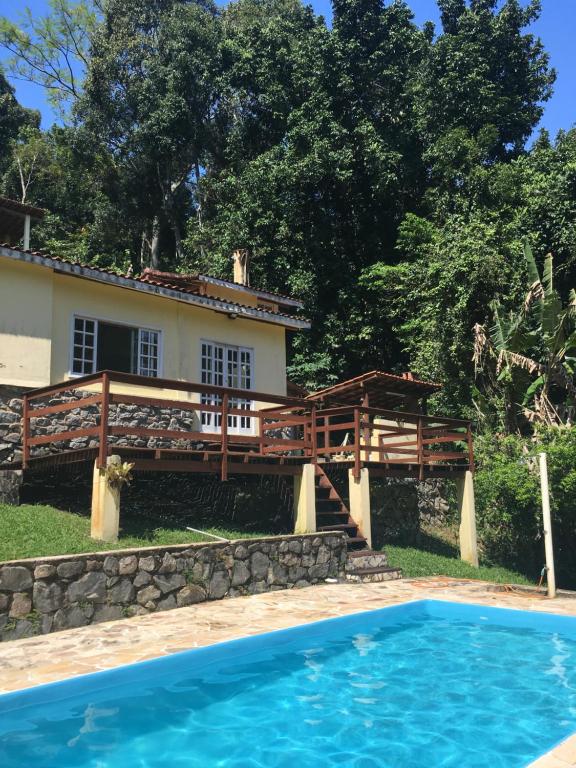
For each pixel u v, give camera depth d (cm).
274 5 3716
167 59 3312
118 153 3481
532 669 681
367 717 546
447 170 2669
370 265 2880
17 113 3962
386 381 1688
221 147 3416
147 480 1194
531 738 505
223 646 684
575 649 761
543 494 1101
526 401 1864
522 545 1659
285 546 1050
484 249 2008
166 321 1416
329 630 806
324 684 628
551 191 2228
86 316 1266
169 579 872
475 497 1639
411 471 1414
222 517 1280
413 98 2898
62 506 1076
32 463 1029
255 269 2712
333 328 2672
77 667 593
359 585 1101
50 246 3117
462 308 2000
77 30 3859
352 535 1252
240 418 1538
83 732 505
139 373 1351
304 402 1227
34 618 720
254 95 3084
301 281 2609
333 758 468
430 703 579
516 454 1639
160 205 3538
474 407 2086
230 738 500
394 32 2883
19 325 1147
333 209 2880
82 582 772
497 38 3120
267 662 698
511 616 898
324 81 2809
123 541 896
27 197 3509
